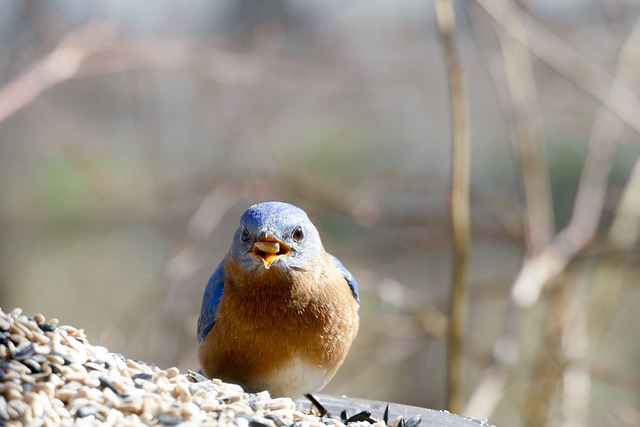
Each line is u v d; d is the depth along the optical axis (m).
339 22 15.91
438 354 16.25
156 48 13.73
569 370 13.04
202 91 14.88
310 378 8.07
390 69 16.05
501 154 17.52
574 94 15.59
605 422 15.94
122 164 17.27
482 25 14.15
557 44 14.08
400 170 16.88
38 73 12.90
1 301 17.14
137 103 16.44
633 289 15.05
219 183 14.71
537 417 13.46
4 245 17.39
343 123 17.31
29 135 18.08
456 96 11.33
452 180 11.59
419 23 15.23
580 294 14.81
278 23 15.12
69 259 17.11
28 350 6.64
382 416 7.81
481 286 15.08
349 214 14.41
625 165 17.33
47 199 17.52
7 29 13.94
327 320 7.96
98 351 6.94
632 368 16.73
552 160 17.69
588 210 14.26
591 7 14.83
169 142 17.23
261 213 7.95
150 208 14.77
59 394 6.34
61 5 14.62
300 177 14.61
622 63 13.73
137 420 6.27
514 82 13.45
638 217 13.88
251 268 7.84
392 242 15.24
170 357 13.29
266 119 15.52
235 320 7.91
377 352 14.84
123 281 16.64
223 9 16.05
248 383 8.07
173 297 13.40
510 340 12.90
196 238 13.52
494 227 14.62
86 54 13.30
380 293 13.24
